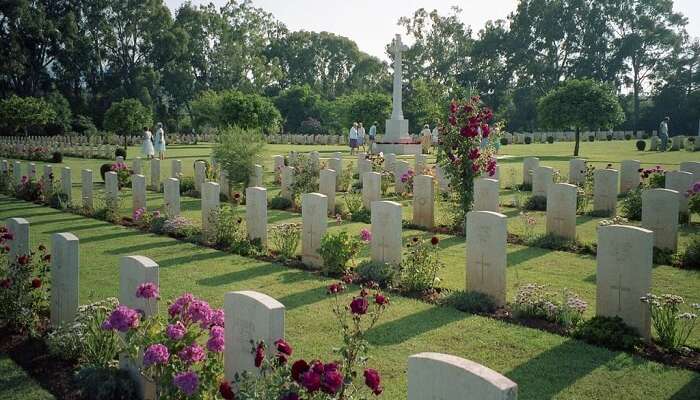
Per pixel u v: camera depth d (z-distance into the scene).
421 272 9.54
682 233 13.54
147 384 5.89
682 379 6.30
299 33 95.44
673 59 72.50
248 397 4.38
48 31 65.50
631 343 7.10
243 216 16.84
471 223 8.95
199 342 7.16
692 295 9.20
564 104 36.28
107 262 11.53
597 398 5.89
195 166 21.84
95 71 72.62
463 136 14.36
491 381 3.54
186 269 10.91
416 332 7.64
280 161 24.50
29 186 21.22
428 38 78.06
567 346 7.18
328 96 94.38
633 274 7.42
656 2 72.31
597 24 72.38
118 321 5.54
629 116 75.50
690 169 17.47
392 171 22.88
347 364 5.06
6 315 7.86
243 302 5.43
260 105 42.22
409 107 62.88
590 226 14.66
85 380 6.01
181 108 78.81
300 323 7.98
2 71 62.59
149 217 15.49
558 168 27.64
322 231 10.93
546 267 10.94
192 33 77.19
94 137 51.44
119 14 73.38
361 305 5.14
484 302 8.59
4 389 6.23
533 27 73.31
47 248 12.78
